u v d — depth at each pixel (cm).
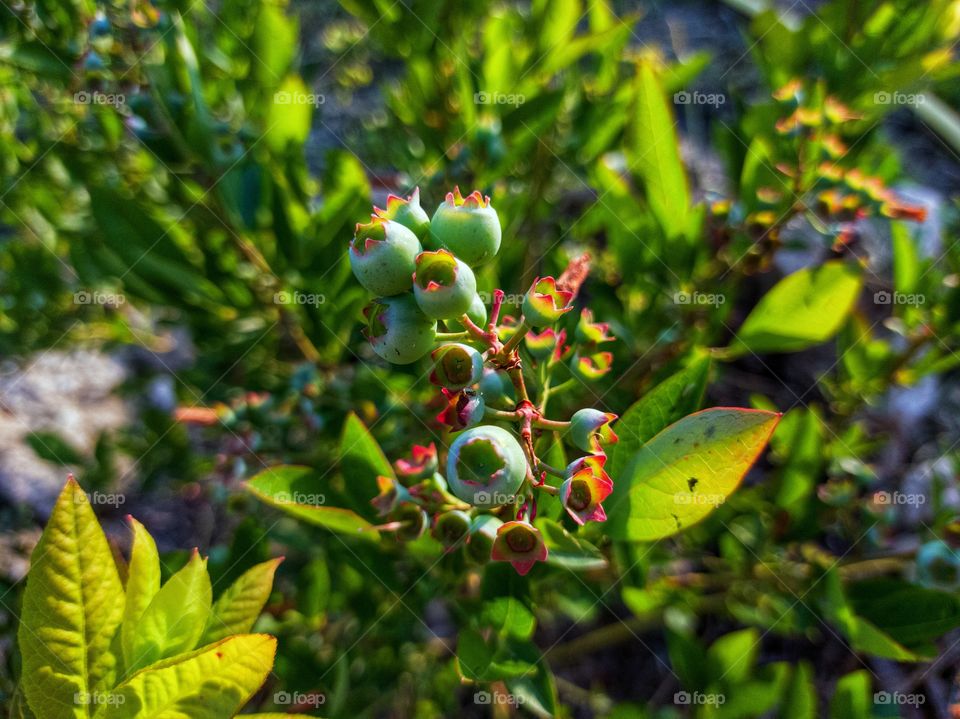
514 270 16
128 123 15
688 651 14
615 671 21
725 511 16
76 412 23
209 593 9
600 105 19
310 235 15
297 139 15
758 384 23
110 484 19
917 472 21
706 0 30
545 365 11
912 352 16
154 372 21
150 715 8
